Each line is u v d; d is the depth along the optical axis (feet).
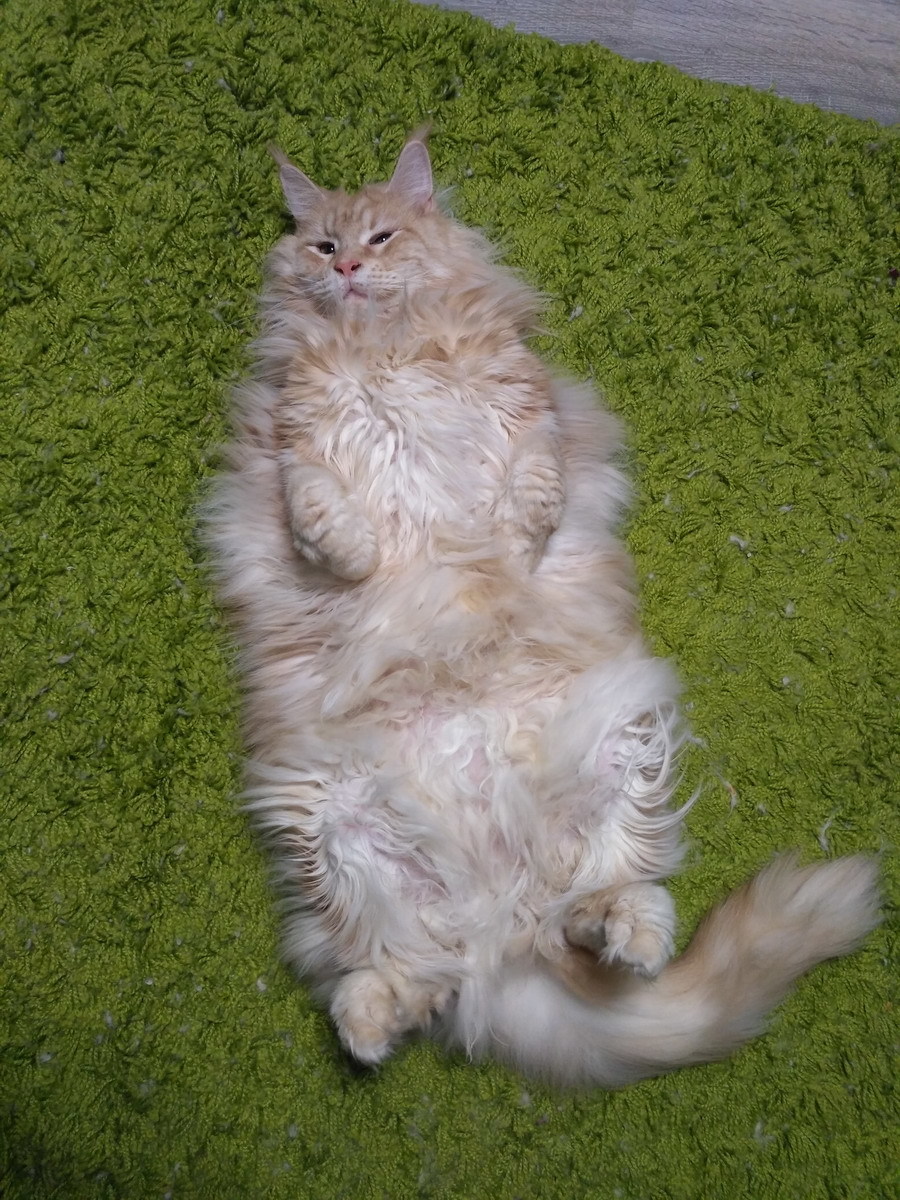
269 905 2.78
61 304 2.88
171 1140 2.65
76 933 2.71
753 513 3.05
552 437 2.61
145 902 2.74
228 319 2.94
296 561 2.64
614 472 2.87
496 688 2.54
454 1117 2.73
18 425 2.83
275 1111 2.69
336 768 2.48
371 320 2.67
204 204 2.95
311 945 2.58
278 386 2.79
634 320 3.07
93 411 2.86
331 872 2.47
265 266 2.94
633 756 2.50
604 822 2.51
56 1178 2.60
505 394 2.63
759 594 3.02
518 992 2.58
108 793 2.76
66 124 2.91
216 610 2.86
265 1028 2.73
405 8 3.07
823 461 3.09
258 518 2.70
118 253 2.91
